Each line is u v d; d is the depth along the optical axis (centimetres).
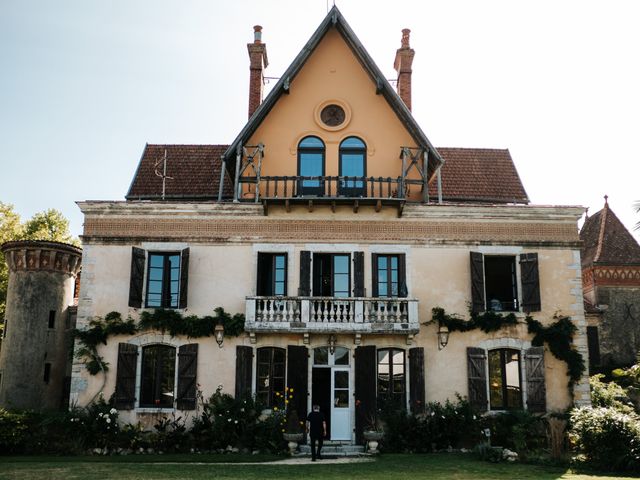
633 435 1570
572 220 2075
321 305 2019
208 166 2561
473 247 2058
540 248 2064
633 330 2750
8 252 2402
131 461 1672
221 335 1962
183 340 1984
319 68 2277
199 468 1530
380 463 1634
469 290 2025
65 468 1511
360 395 1931
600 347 2731
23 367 2295
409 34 2533
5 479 1355
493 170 2603
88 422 1855
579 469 1561
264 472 1466
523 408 1964
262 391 1967
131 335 1984
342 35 2253
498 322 1994
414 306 1950
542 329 1998
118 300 2003
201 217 2058
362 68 2273
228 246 2044
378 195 2191
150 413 1933
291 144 2225
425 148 2145
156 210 2052
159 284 2053
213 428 1839
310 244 2045
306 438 1914
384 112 2253
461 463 1636
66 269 2447
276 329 1931
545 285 2038
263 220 2059
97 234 2044
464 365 1978
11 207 3731
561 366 1992
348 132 2238
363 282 2016
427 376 1967
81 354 1964
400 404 1962
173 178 2502
